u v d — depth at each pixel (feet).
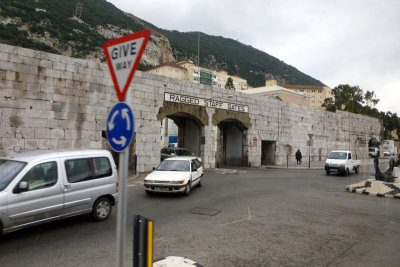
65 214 21.18
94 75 51.03
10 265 14.79
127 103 9.01
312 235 21.12
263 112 90.22
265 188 43.80
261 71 531.50
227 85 267.18
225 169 73.82
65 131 47.44
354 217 27.09
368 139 145.79
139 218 10.09
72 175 21.94
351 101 176.55
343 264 15.93
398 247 18.85
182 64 325.62
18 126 42.88
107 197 24.68
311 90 395.75
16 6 263.29
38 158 20.33
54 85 46.55
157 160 61.31
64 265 14.90
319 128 112.68
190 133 83.20
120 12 435.12
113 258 15.97
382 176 47.88
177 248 17.83
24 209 18.63
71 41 286.25
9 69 42.37
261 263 15.79
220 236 20.36
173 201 32.55
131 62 9.04
